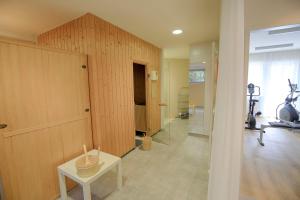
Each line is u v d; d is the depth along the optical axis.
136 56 3.42
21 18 2.42
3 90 1.52
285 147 3.49
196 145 3.64
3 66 1.51
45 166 1.88
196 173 2.52
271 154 3.17
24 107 1.67
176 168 2.67
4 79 1.52
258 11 1.70
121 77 2.97
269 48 5.27
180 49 4.62
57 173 2.01
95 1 1.96
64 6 2.08
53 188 1.98
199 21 2.59
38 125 1.79
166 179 2.37
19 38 3.08
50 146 1.92
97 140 2.48
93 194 2.07
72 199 1.99
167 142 3.84
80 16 2.37
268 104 6.16
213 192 1.38
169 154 3.19
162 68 4.57
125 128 3.15
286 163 2.83
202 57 3.92
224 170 1.29
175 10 2.21
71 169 1.86
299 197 2.00
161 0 1.95
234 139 1.26
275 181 2.33
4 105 1.53
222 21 1.25
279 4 1.65
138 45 3.47
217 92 1.31
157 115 4.56
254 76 6.24
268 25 1.70
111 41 2.68
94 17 2.33
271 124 3.99
